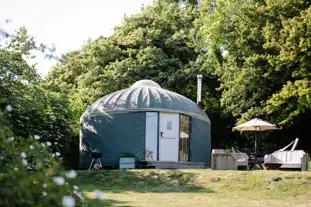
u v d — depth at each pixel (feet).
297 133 79.20
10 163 11.31
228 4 76.84
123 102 56.34
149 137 55.16
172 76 81.56
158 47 88.99
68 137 54.19
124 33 91.04
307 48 62.18
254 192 36.22
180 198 32.89
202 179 40.40
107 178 42.11
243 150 79.97
